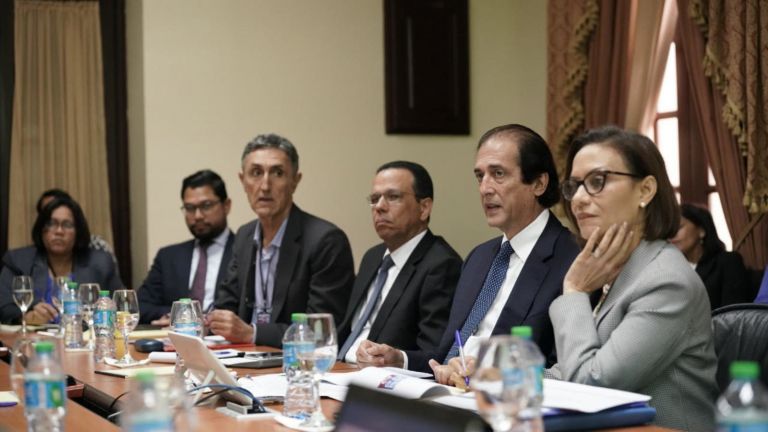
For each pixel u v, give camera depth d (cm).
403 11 648
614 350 223
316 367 205
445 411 141
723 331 244
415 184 367
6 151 609
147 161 590
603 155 244
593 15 588
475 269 314
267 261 430
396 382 223
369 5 643
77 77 620
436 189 657
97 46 624
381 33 646
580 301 237
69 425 206
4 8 608
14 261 530
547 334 285
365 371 238
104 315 326
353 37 638
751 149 494
